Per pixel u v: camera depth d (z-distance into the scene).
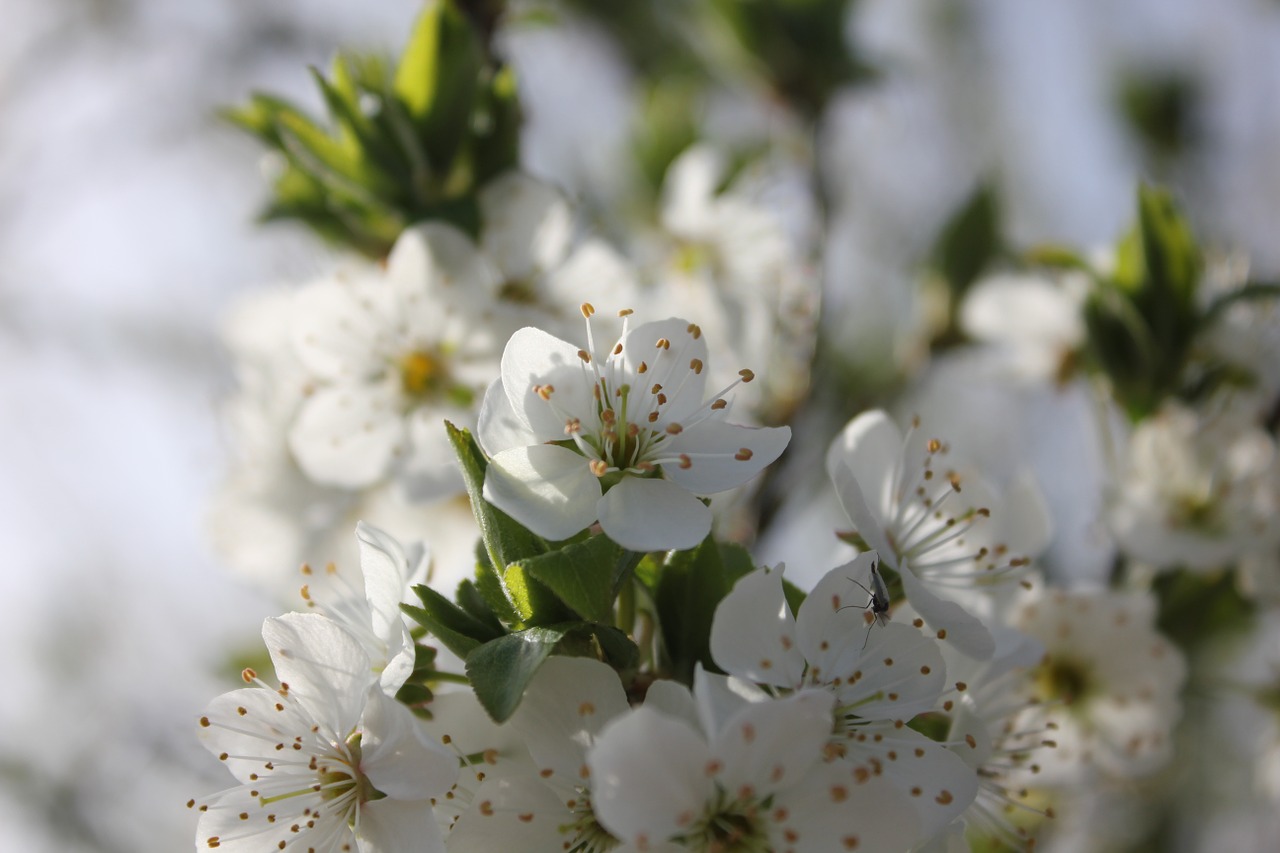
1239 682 0.27
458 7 0.26
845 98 0.32
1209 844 0.33
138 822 0.40
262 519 0.25
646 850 0.18
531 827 0.19
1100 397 0.27
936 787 0.19
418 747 0.19
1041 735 0.24
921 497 0.21
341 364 0.24
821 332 0.29
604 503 0.19
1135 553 0.25
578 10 0.37
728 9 0.31
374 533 0.20
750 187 0.30
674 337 0.20
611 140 0.34
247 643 0.28
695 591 0.19
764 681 0.18
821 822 0.18
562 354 0.20
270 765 0.19
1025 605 0.24
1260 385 0.26
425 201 0.25
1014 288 0.29
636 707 0.18
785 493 0.27
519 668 0.18
